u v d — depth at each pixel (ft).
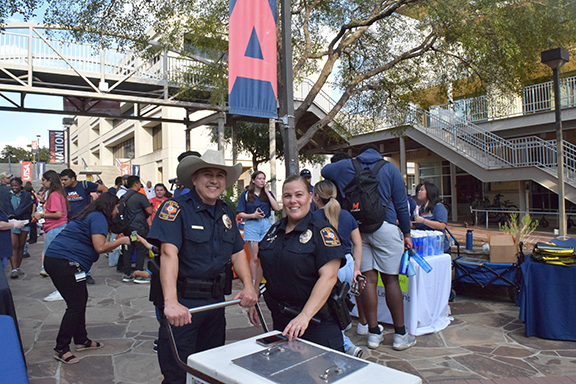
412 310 13.79
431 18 27.78
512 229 26.03
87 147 166.81
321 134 56.13
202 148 92.99
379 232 12.62
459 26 26.13
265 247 7.96
